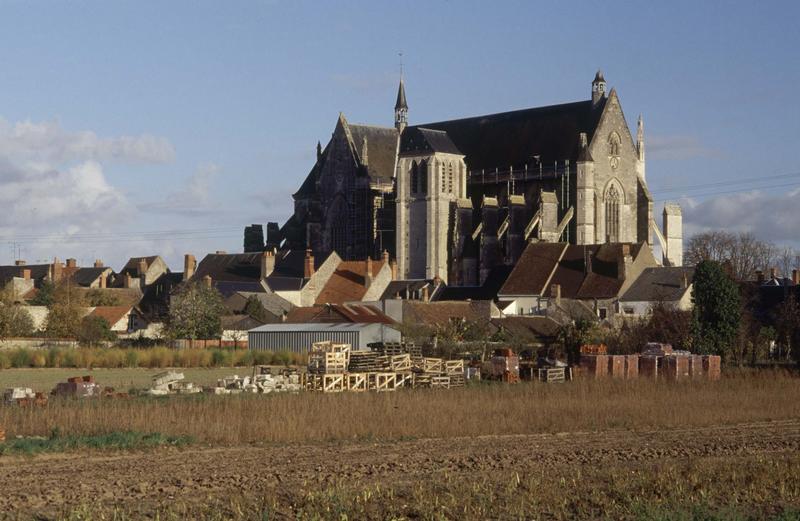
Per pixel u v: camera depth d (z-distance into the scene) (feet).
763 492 147.54
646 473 157.99
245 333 510.58
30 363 373.40
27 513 132.98
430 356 372.17
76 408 214.07
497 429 213.05
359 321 485.56
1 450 174.40
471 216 638.12
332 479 153.07
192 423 200.44
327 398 248.73
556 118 650.02
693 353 393.50
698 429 224.53
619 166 631.56
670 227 634.43
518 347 414.62
